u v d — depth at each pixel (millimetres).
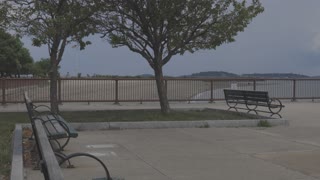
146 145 10531
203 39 15375
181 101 22047
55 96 14461
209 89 22328
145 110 16453
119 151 9766
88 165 8328
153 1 14062
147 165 8398
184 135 12047
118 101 20953
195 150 9930
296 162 8695
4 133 11188
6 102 19594
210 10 14500
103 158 9016
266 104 16078
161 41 14898
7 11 12445
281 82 23969
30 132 11477
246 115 15359
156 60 15102
